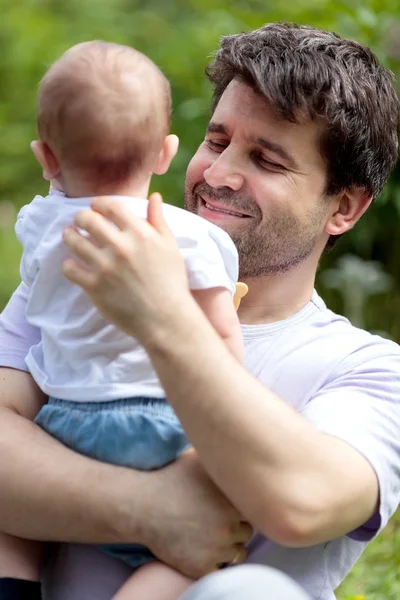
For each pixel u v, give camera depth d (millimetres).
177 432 2475
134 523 2410
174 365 2258
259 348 2844
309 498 2322
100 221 2305
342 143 2904
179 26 10570
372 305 6801
